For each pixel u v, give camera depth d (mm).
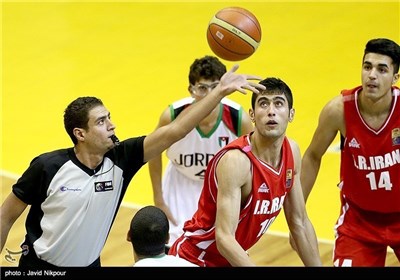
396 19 31328
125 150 14406
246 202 13961
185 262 12891
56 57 29406
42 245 14258
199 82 18016
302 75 27891
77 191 14062
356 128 16000
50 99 26844
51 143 24594
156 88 27359
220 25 16250
